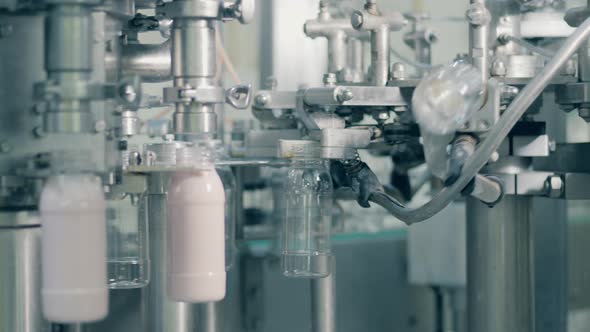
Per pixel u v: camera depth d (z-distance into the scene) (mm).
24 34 1177
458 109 1189
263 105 1547
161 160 1341
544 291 2004
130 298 1860
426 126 1193
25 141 1175
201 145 1228
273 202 1970
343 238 2217
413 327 2336
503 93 1347
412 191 1940
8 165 1174
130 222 1476
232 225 1606
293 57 2111
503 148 1479
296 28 2109
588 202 1959
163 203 1440
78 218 1083
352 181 1437
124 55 1345
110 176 1201
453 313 2273
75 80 1103
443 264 2213
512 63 1465
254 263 1999
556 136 1907
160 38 1859
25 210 1235
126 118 1358
